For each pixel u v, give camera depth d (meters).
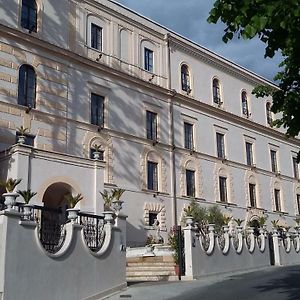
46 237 14.03
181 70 38.25
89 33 31.42
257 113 46.16
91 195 24.92
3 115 25.62
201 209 34.22
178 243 21.84
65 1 30.22
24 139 25.05
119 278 16.58
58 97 28.55
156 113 35.25
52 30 29.00
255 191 43.75
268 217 44.38
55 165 23.59
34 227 13.19
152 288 17.20
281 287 16.53
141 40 35.12
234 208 40.38
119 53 33.19
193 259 21.52
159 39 36.75
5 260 12.11
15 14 27.17
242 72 44.69
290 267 27.05
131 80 33.38
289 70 9.69
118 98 32.44
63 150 28.14
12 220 12.53
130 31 34.41
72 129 28.97
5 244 12.20
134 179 32.19
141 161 33.03
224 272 23.88
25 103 26.94
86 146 29.56
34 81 27.66
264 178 45.28
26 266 12.67
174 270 21.66
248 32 7.02
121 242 17.00
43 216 14.09
